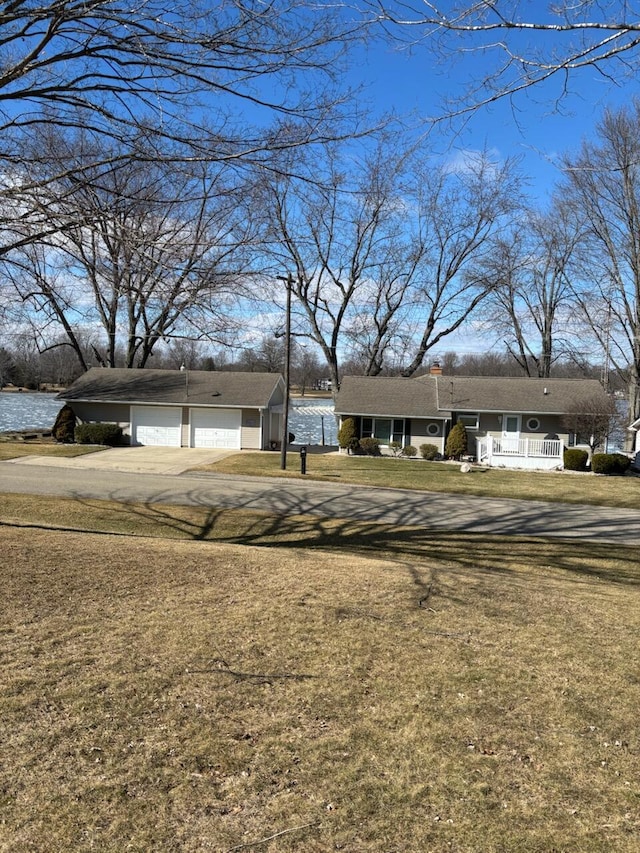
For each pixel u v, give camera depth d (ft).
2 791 8.87
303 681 12.76
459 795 9.19
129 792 8.97
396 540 38.86
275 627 15.85
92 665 13.05
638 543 40.47
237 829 8.29
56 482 57.31
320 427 164.14
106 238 18.72
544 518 48.70
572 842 8.21
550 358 126.62
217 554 25.00
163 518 43.68
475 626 16.88
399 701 12.09
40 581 18.88
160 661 13.39
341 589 19.99
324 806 8.84
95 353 69.72
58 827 8.19
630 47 13.28
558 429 94.02
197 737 10.46
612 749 10.64
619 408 105.81
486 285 119.55
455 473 76.07
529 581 24.88
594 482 72.02
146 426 95.91
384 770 9.77
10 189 18.34
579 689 13.01
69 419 94.94
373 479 67.82
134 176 19.34
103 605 17.07
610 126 53.11
